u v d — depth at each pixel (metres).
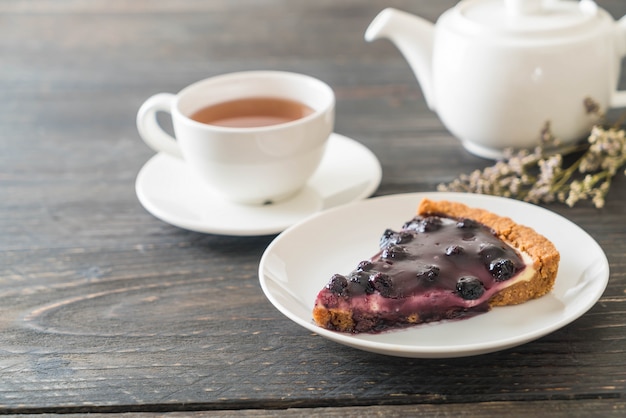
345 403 0.71
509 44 0.87
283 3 1.32
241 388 0.72
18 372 0.74
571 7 0.91
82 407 0.71
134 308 0.78
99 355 0.75
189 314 0.78
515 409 0.71
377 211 0.83
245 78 0.90
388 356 0.74
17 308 0.79
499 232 0.79
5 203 0.90
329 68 1.13
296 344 0.75
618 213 0.85
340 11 1.28
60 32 1.25
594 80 0.88
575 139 0.91
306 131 0.85
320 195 0.88
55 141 1.00
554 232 0.80
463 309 0.75
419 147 0.96
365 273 0.75
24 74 1.14
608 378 0.72
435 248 0.77
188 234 0.86
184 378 0.73
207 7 1.32
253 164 0.84
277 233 0.84
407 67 1.12
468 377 0.72
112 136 1.00
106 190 0.92
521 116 0.89
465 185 0.88
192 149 0.85
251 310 0.78
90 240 0.85
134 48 1.20
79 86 1.11
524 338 0.70
